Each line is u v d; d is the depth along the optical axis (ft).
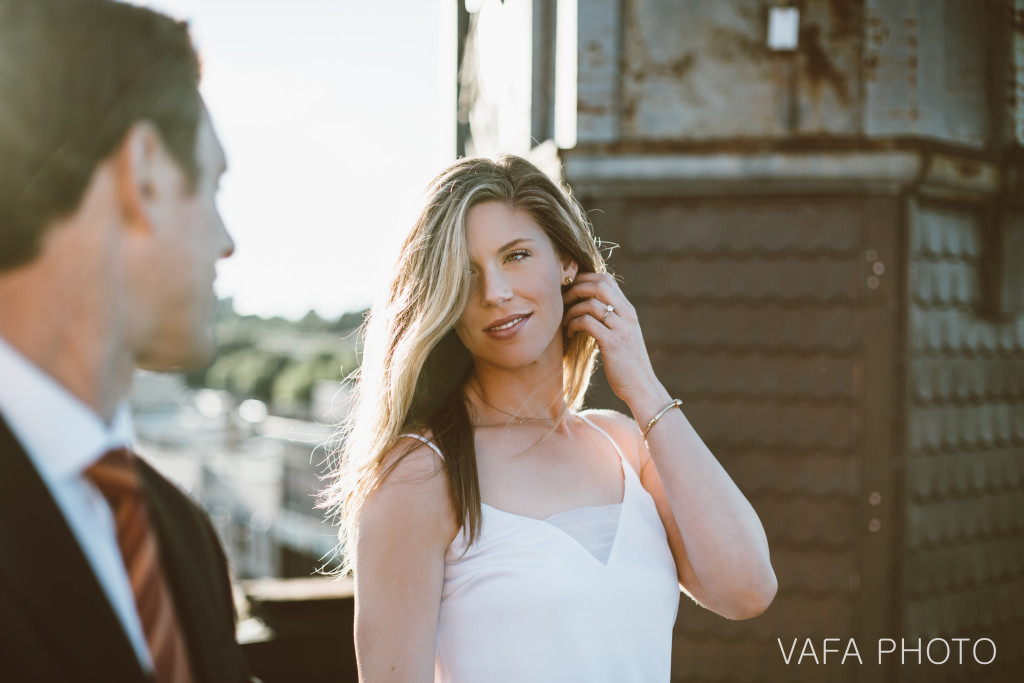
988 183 9.84
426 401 4.58
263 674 9.93
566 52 10.46
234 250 2.53
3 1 2.00
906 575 9.37
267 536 52.26
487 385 4.86
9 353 2.04
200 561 2.51
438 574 4.15
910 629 9.34
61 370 2.08
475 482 4.25
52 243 2.01
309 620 10.37
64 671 1.89
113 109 2.04
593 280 5.01
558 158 10.22
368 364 4.74
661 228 10.18
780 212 9.88
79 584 1.94
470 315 4.56
